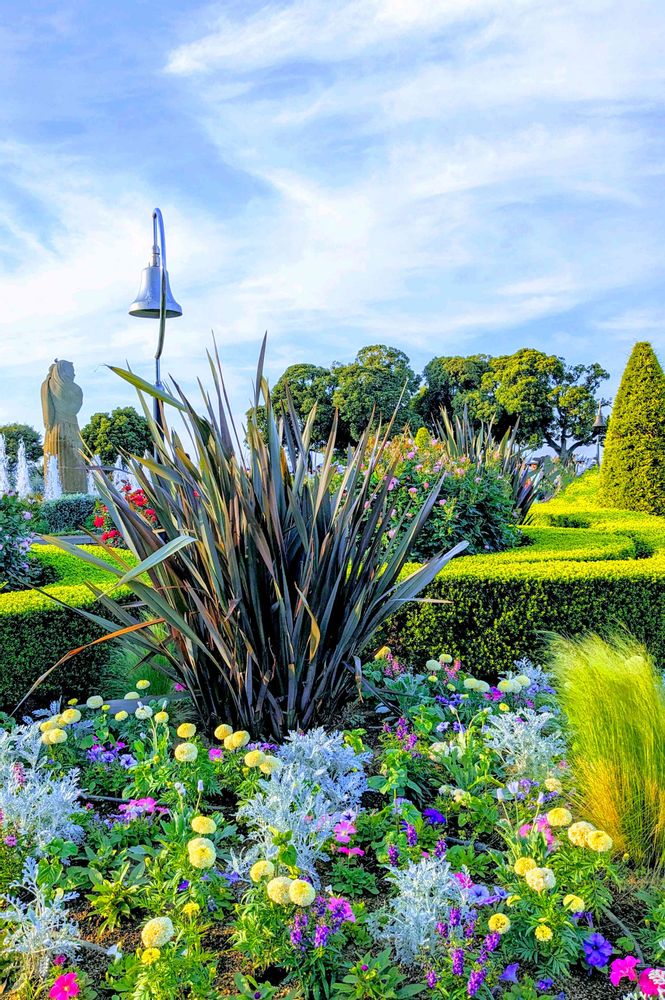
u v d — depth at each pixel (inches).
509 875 76.4
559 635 157.8
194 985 59.9
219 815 84.4
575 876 72.2
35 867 72.9
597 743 90.4
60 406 646.5
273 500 103.2
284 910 67.2
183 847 74.3
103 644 147.6
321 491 107.0
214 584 102.0
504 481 261.0
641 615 163.3
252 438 107.7
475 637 160.1
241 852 80.7
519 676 125.7
